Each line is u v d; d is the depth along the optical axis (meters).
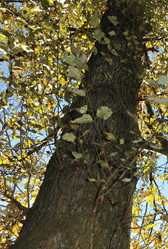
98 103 1.93
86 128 1.75
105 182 1.41
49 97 1.77
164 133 2.16
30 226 1.41
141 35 2.78
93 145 1.66
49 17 1.97
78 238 1.33
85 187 1.51
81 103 1.96
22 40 1.88
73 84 1.50
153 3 3.19
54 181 1.61
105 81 2.12
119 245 1.41
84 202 1.46
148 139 1.42
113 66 2.26
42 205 1.51
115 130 1.79
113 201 1.50
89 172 1.52
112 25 2.60
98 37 1.53
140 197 2.40
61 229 1.35
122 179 1.49
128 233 1.51
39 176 2.55
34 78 2.04
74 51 1.36
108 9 2.88
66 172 1.61
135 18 2.60
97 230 1.38
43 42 2.35
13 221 2.10
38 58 1.88
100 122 1.79
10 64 1.77
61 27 1.82
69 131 1.80
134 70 2.26
